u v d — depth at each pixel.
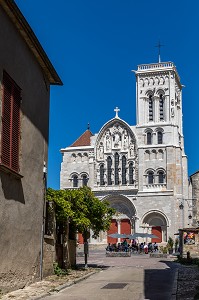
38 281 21.19
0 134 16.42
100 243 78.38
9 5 16.70
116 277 25.27
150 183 78.94
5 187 16.84
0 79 16.56
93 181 81.88
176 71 83.50
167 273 27.84
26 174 19.69
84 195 31.72
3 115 16.84
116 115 82.75
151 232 77.19
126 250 68.94
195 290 18.48
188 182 80.25
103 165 82.25
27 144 20.00
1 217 16.34
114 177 80.94
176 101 84.12
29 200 20.08
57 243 27.12
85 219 29.28
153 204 77.44
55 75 23.89
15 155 18.27
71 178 83.50
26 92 20.02
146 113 82.19
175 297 16.66
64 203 25.52
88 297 16.86
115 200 80.06
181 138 84.75
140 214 77.69
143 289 19.31
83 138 87.19
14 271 17.83
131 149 81.25
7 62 17.41
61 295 17.41
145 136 81.06
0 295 16.11
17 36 18.69
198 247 48.34
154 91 82.12
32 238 20.39
